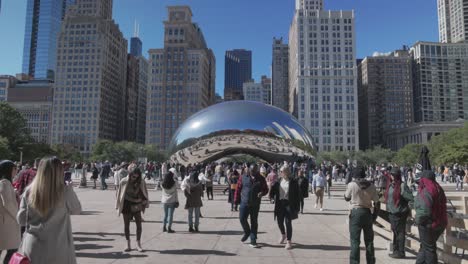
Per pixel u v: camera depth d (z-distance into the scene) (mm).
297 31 151500
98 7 161875
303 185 14859
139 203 7965
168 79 152500
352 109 146875
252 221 8562
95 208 15656
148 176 37938
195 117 40000
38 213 3623
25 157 71250
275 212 8750
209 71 187250
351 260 6477
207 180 20406
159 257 7422
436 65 179125
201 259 7285
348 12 150750
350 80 148250
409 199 7535
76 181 34781
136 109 194750
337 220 13047
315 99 148000
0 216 5516
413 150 93625
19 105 164750
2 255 7473
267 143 37250
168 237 9578
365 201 6586
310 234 10195
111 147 100500
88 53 150625
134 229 10727
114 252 7824
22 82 179125
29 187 3814
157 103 152750
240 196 8953
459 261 6320
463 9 198000
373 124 181250
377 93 181625
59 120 148750
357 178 6711
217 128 37969
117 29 167875
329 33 150125
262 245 8672
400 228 7617
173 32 154750
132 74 188625
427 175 5980
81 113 148375
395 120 177375
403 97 179125
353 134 145875
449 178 42125
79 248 8195
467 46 179625
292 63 171000
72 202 3844
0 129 69875
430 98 177625
